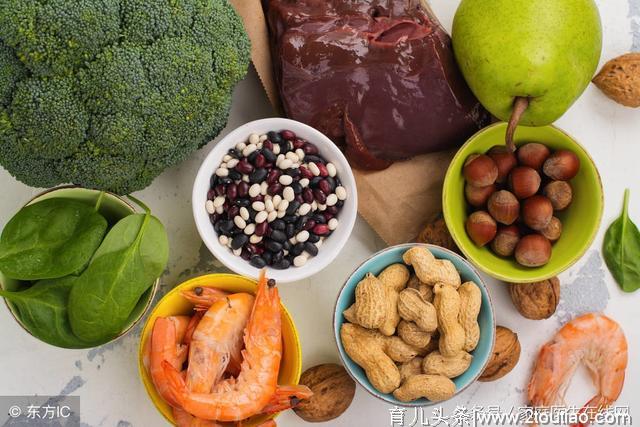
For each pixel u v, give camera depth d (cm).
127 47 110
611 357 144
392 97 128
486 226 131
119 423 138
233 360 124
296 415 140
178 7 112
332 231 131
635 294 148
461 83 130
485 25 118
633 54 142
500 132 131
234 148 128
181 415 121
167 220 141
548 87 117
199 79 116
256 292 126
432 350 129
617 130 149
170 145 120
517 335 144
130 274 120
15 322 137
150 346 121
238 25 121
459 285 128
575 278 147
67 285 123
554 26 115
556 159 129
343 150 137
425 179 138
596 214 130
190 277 141
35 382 137
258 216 127
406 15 128
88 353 138
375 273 131
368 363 125
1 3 103
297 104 129
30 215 122
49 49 106
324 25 125
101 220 123
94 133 114
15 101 110
